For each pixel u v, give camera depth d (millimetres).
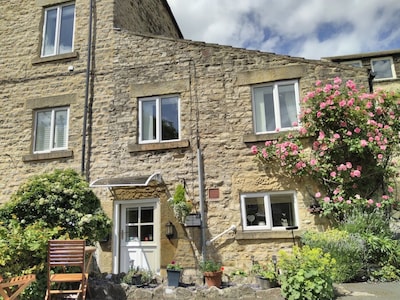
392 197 6992
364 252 6242
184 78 8477
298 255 5645
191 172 7926
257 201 7641
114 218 8055
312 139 7512
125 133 8484
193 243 7531
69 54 9195
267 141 7617
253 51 8234
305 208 7262
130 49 8953
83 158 8461
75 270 6055
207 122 8133
